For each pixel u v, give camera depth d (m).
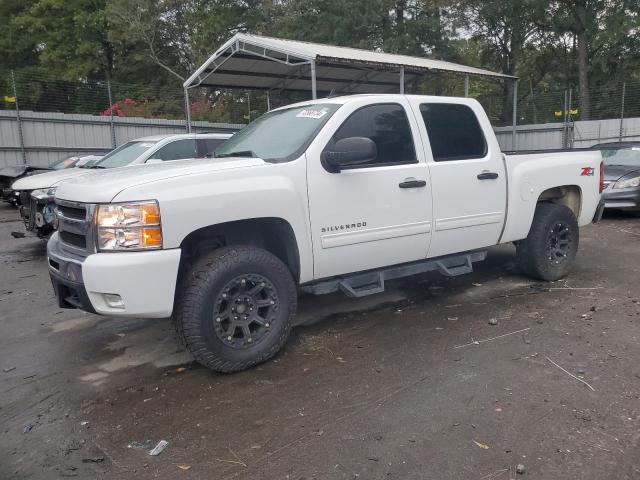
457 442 3.00
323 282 4.58
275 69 16.70
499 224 5.52
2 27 35.25
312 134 4.40
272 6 30.42
